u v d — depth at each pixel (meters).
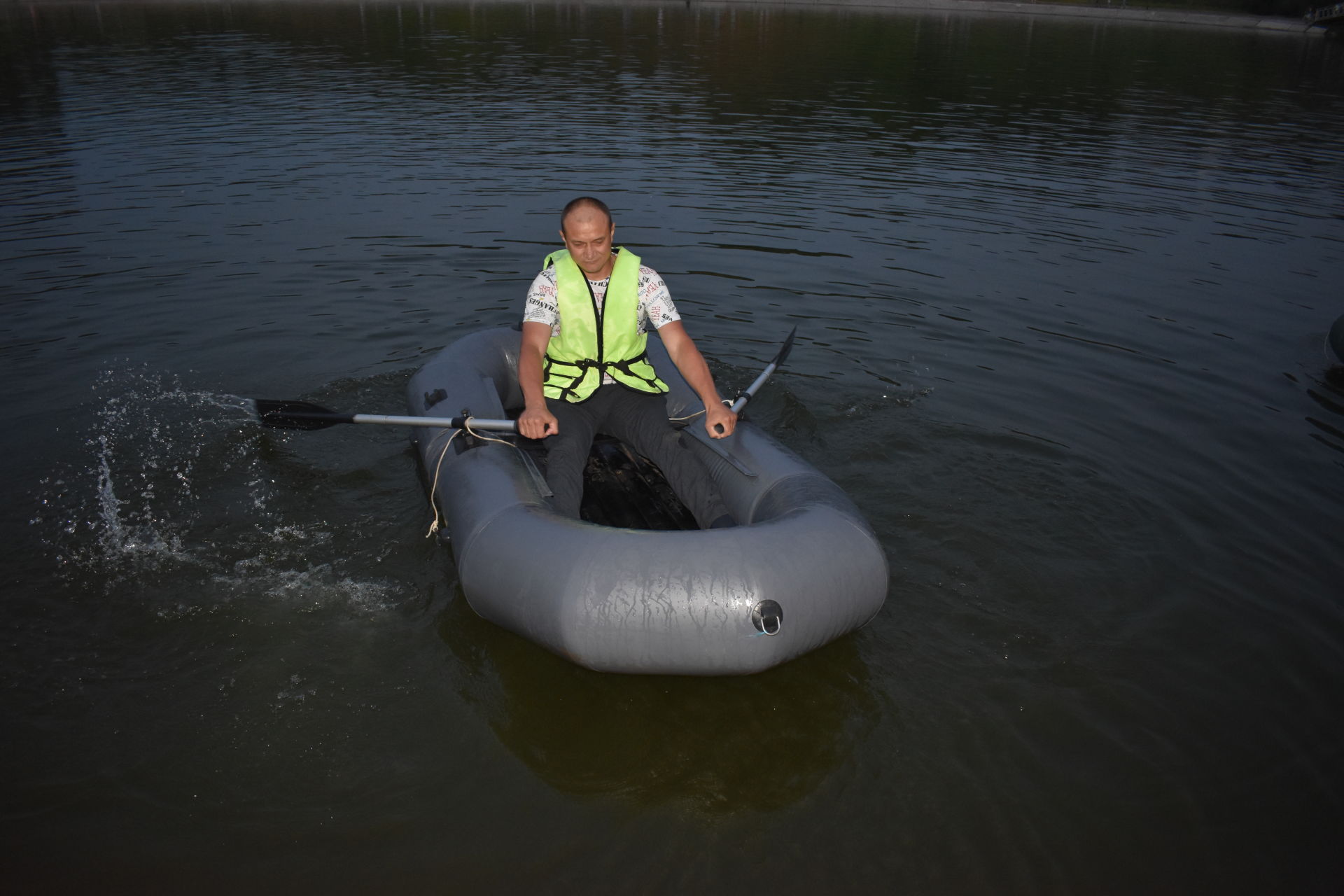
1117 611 2.93
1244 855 2.17
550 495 2.98
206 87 12.03
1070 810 2.28
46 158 8.16
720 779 2.35
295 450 3.76
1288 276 6.05
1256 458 3.83
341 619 2.86
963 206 7.54
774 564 2.49
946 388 4.41
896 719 2.53
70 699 2.53
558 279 3.16
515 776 2.34
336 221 6.66
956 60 16.95
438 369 3.81
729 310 5.31
